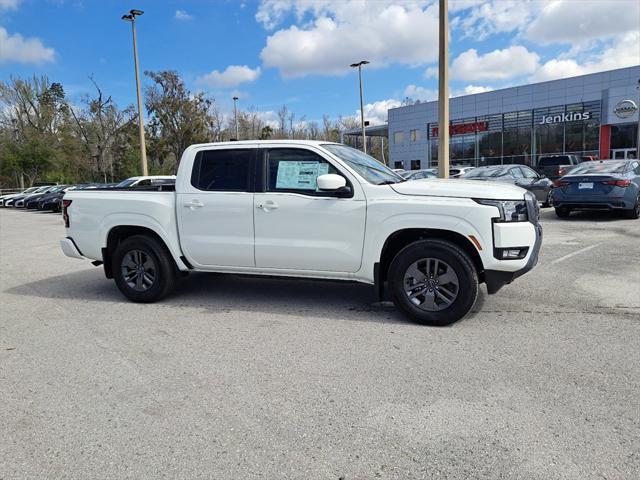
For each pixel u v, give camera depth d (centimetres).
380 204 501
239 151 566
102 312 585
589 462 267
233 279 733
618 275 691
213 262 582
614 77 3581
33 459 285
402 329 493
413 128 4978
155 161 4966
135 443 298
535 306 557
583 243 950
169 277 609
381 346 447
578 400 336
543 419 313
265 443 295
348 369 398
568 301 573
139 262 618
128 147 5434
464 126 4522
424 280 500
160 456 284
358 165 543
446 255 483
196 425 317
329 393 357
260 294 644
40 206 2898
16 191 5203
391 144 5222
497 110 4281
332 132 7700
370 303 591
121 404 348
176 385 377
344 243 520
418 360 412
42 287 733
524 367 392
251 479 261
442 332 480
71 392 369
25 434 312
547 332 472
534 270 734
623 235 1027
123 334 500
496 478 257
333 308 572
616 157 3644
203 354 439
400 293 507
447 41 1234
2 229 1775
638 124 3166
